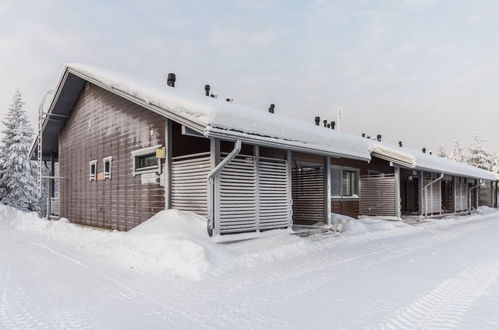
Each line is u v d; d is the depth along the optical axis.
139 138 9.68
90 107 12.49
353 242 9.62
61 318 3.86
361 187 15.60
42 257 7.39
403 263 6.76
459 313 3.95
